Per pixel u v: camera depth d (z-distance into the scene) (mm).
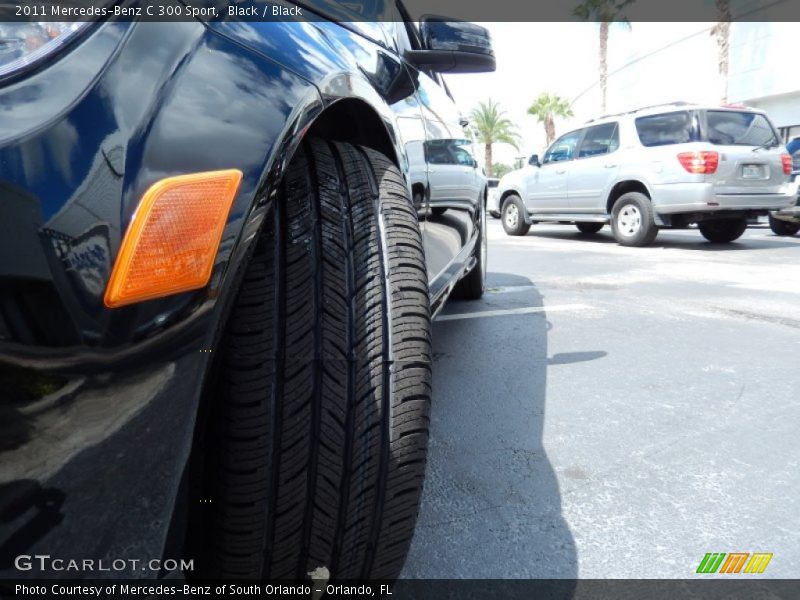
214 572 1105
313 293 1140
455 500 1783
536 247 8117
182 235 841
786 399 2564
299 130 1044
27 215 731
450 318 4016
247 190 917
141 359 809
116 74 837
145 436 830
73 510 775
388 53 1886
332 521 1106
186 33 949
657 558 1529
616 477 1921
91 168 778
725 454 2074
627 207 7922
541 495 1814
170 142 851
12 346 713
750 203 7219
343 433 1106
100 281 768
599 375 2867
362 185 1328
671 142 7383
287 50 1138
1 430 714
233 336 1075
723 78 19953
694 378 2830
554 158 9125
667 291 4875
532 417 2385
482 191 3959
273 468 1062
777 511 1735
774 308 4238
